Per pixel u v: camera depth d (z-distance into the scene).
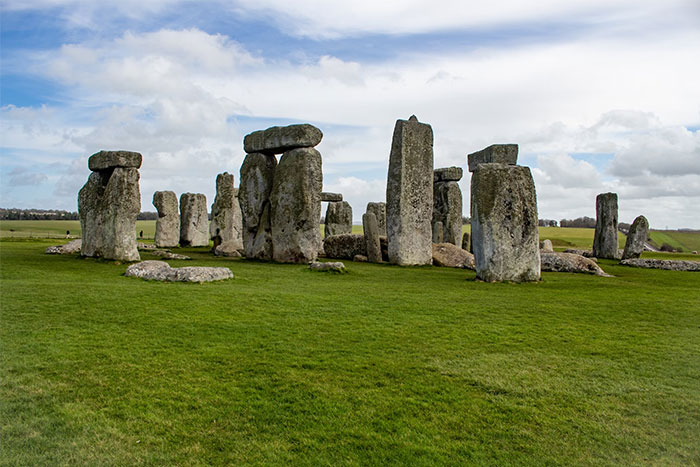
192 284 13.23
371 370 7.07
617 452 5.12
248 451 4.96
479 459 4.95
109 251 18.55
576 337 8.95
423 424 5.56
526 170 16.12
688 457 5.04
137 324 8.98
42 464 4.64
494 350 8.10
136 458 4.79
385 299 12.15
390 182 21.52
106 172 19.97
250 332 8.74
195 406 5.82
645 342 8.70
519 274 15.91
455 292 13.55
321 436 5.27
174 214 33.16
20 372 6.57
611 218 30.70
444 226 30.33
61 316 9.30
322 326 9.31
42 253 21.64
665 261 23.17
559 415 5.86
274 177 21.59
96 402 5.82
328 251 26.44
